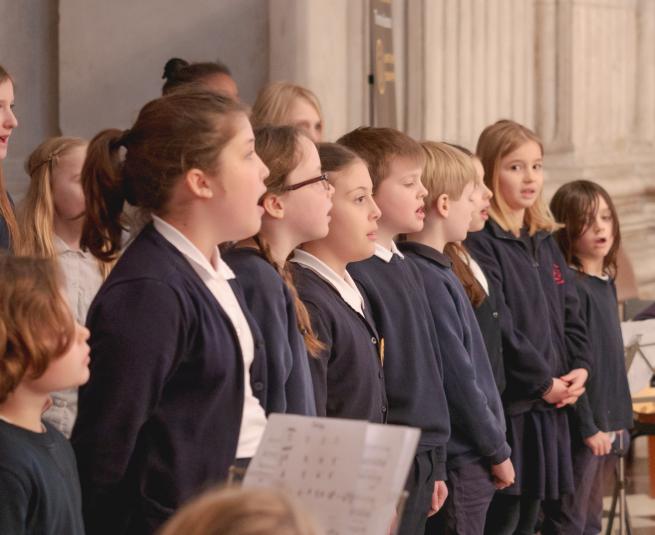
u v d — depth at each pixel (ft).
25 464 8.87
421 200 14.58
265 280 11.05
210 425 9.84
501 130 18.35
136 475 9.78
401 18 27.04
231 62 24.75
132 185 10.36
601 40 33.04
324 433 7.66
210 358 9.82
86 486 9.63
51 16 25.53
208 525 5.13
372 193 14.40
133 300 9.66
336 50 24.44
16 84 25.05
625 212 33.22
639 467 25.52
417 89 27.14
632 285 26.55
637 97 34.96
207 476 9.82
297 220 12.04
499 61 29.53
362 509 7.36
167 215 10.20
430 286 15.29
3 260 9.18
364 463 7.48
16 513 8.76
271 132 12.16
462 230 15.90
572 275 19.11
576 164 31.68
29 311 8.96
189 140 10.02
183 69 18.45
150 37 25.02
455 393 15.19
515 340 17.38
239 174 10.14
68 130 25.23
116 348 9.56
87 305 13.97
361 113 25.00
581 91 32.19
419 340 14.12
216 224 10.21
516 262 17.88
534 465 17.61
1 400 9.07
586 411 18.85
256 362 10.43
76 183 14.15
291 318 11.28
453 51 27.86
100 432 9.55
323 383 12.26
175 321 9.66
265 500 5.21
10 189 24.32
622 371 20.03
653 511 22.57
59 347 9.07
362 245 13.00
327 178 12.84
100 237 10.68
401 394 13.83
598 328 19.72
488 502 15.76
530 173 18.24
